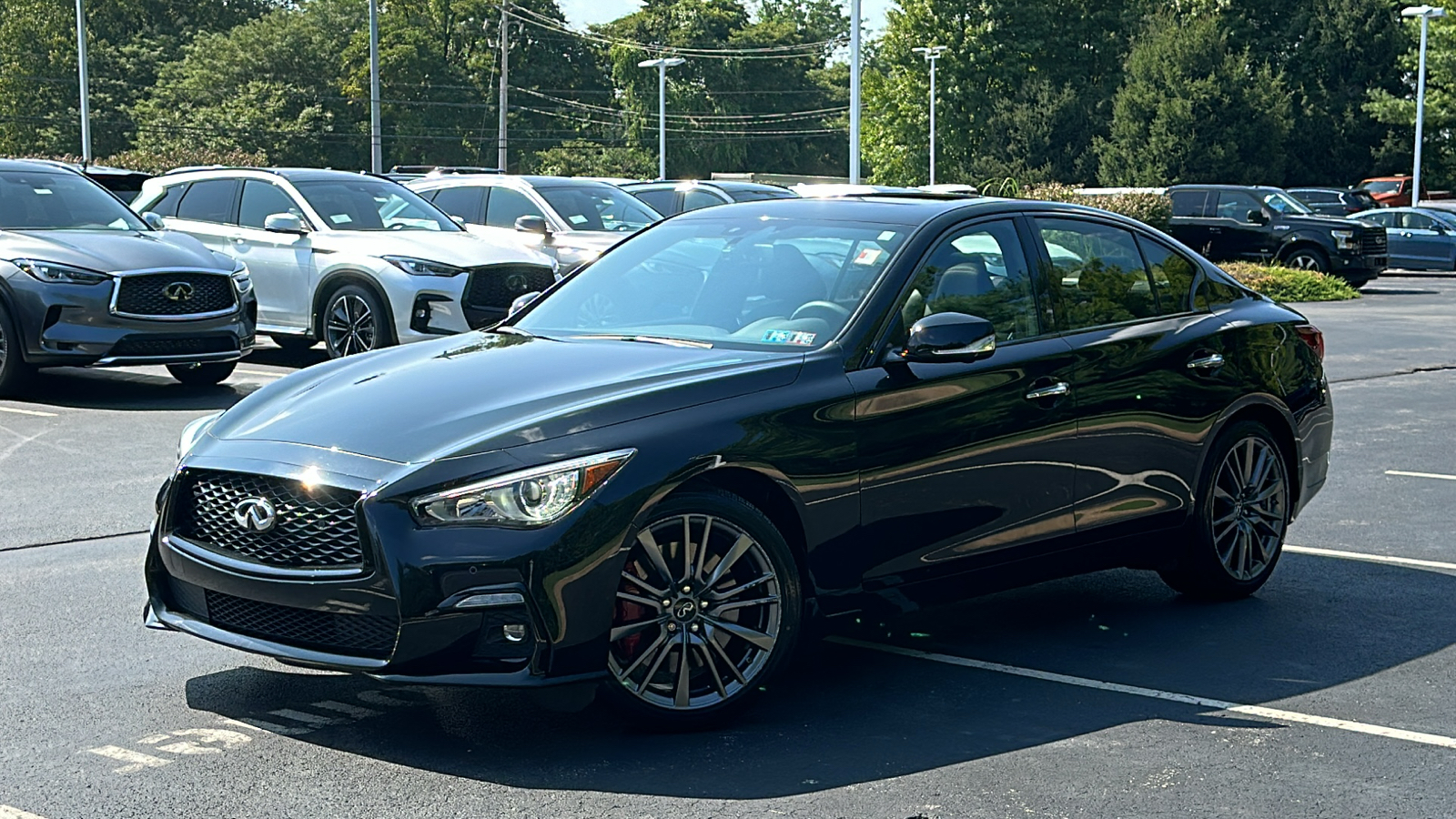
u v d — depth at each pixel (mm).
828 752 4598
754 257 5801
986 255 5797
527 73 101312
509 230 16047
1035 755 4586
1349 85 63156
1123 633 6082
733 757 4535
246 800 4152
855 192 6453
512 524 4363
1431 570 7227
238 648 4648
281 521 4547
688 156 101000
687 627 4715
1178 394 6203
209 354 11984
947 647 5867
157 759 4484
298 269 14008
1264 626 6207
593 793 4223
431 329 13367
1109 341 5988
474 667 4395
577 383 4875
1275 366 6688
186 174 15188
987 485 5465
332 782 4301
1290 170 61688
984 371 5473
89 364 11531
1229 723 4930
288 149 89500
